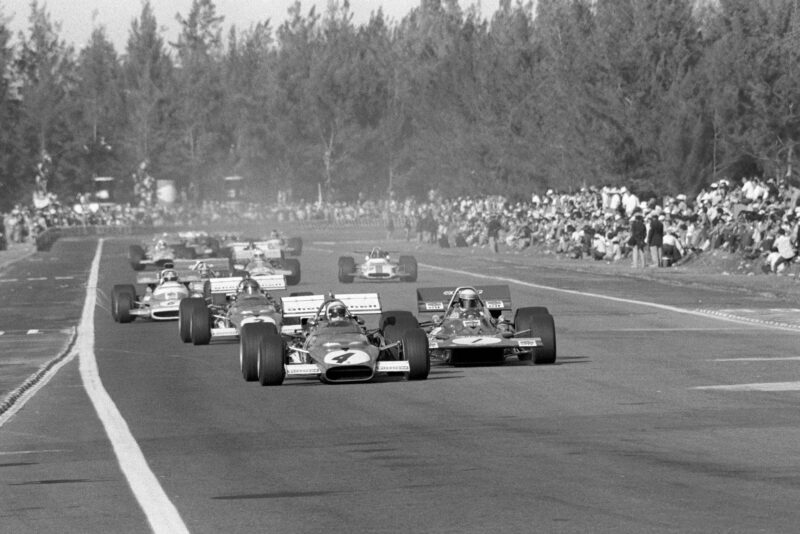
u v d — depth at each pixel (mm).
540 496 38188
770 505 36000
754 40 187875
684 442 47875
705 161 198500
